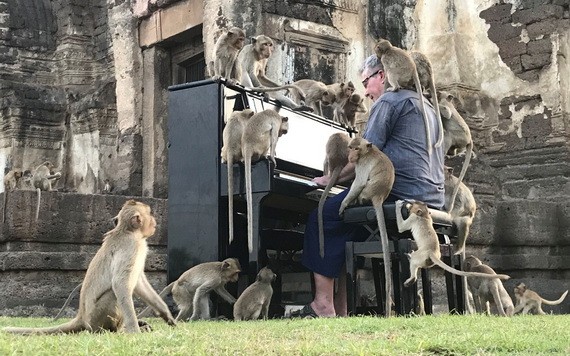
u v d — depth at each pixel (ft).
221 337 16.56
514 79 54.65
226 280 26.66
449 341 15.44
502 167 53.98
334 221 27.04
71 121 74.23
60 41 77.00
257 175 27.27
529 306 36.40
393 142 27.45
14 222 35.50
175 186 29.60
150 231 18.17
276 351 14.05
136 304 35.45
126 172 60.03
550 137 52.75
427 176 27.50
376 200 25.50
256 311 25.85
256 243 27.02
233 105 29.99
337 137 28.09
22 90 74.90
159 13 58.13
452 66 55.36
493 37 55.62
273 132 27.48
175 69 59.52
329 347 14.49
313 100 36.19
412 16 54.75
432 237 24.71
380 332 18.16
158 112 59.26
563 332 17.94
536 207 44.42
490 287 32.30
